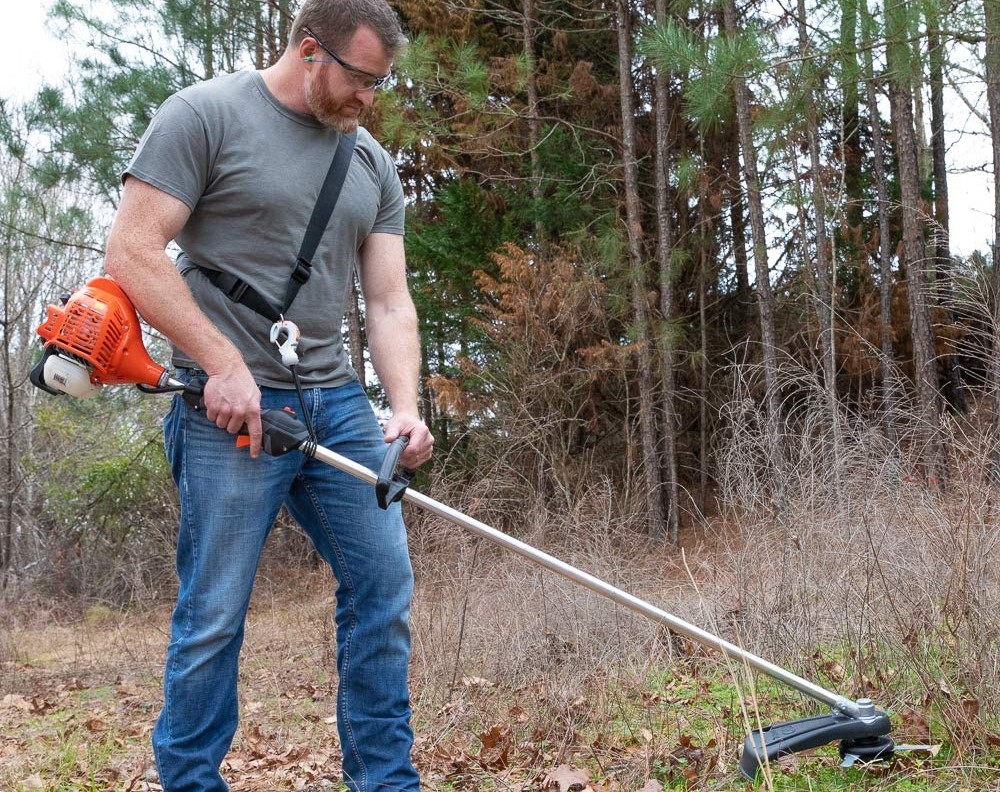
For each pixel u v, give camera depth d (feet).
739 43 26.73
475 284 45.29
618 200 45.03
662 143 43.24
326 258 7.68
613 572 16.01
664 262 42.78
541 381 39.45
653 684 12.59
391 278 8.50
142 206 7.01
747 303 47.88
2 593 35.04
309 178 7.52
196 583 7.25
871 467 13.14
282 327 7.36
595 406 44.47
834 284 37.17
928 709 9.66
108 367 7.16
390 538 7.83
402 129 40.22
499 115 44.47
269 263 7.48
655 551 25.59
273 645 21.91
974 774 8.04
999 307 13.84
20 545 44.80
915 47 25.52
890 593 11.10
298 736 13.08
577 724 10.97
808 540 12.72
